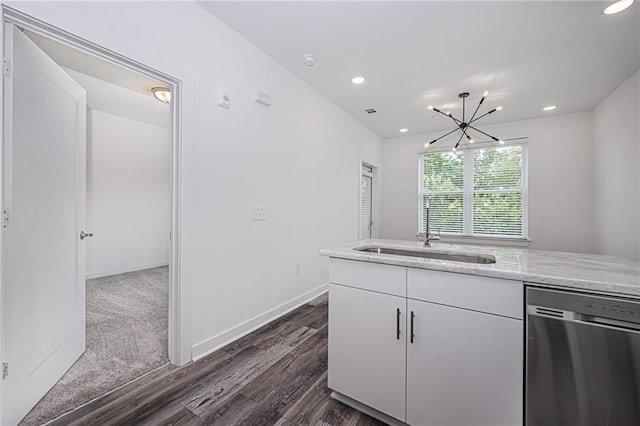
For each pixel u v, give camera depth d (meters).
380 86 3.29
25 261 1.39
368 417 1.48
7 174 1.25
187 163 1.90
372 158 5.14
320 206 3.59
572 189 4.05
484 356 1.20
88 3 1.43
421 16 2.09
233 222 2.31
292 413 1.49
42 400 1.51
